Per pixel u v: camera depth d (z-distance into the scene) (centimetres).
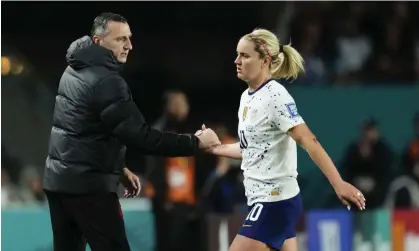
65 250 1952
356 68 4503
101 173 1852
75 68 1861
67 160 1844
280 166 1889
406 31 4666
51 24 4747
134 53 4700
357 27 4612
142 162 4066
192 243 3033
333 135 4059
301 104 4062
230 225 3045
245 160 1936
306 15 4622
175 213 3000
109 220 1866
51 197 1922
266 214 1888
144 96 4603
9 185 3888
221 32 4784
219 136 3341
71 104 1847
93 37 1892
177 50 4741
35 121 4453
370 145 3778
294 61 1947
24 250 2964
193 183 3048
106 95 1811
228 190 3105
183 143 1883
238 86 4647
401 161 3975
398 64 4588
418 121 4078
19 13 4681
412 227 3228
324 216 3138
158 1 4747
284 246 1956
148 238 3006
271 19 4728
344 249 3136
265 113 1873
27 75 4553
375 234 3178
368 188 3725
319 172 3878
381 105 4091
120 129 1816
